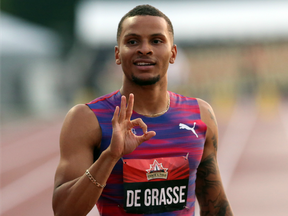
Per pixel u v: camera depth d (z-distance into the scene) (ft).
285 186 83.87
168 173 21.36
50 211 70.69
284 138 148.77
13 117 223.30
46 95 259.80
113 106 21.88
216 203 24.03
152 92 22.13
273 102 281.33
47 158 120.16
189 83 343.67
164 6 355.56
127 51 21.38
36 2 312.71
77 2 316.60
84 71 318.45
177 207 21.43
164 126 22.17
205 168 23.94
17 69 226.58
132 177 20.88
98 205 22.00
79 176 20.07
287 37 337.93
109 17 340.18
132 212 20.85
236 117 220.64
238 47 345.10
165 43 21.56
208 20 348.18
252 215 66.54
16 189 86.74
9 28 225.56
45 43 250.37
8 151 133.49
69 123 21.09
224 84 344.69
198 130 22.66
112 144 18.71
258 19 342.23
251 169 100.63
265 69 341.82
